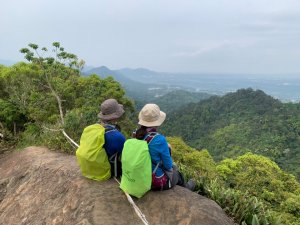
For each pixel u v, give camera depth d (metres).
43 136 8.25
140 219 4.16
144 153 4.09
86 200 4.42
